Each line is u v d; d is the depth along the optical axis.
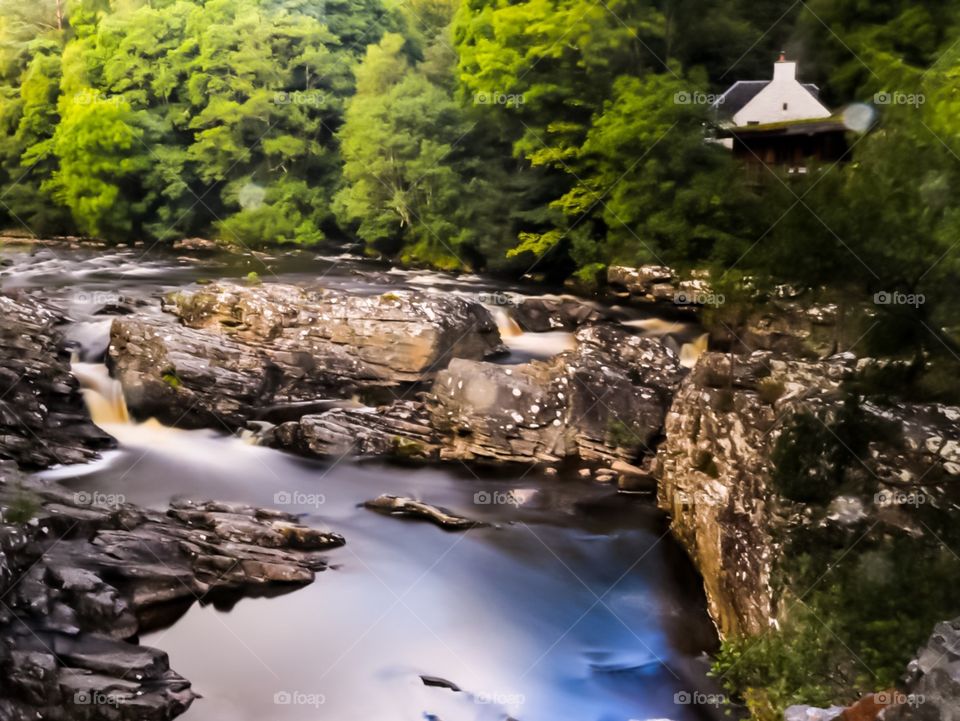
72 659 11.59
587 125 35.62
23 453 17.45
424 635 13.66
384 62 42.97
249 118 45.12
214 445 19.88
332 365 22.45
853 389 12.51
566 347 26.22
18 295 23.70
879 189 11.74
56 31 50.03
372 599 14.43
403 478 18.94
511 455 19.69
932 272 11.59
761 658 11.87
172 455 19.20
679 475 16.33
